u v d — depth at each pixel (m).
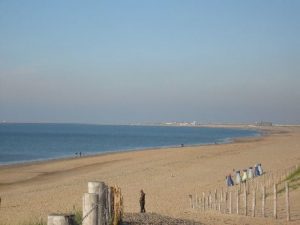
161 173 53.06
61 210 29.98
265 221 20.28
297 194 28.28
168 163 65.44
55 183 48.16
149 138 178.00
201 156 75.94
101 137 182.38
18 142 135.88
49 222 6.84
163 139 169.12
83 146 123.56
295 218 21.17
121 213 13.64
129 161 71.69
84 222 9.66
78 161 74.50
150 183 44.16
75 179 50.88
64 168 64.25
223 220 20.41
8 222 23.42
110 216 12.10
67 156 88.25
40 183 49.06
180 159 71.56
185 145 123.69
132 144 135.00
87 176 53.38
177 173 52.31
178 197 34.50
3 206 32.56
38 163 72.38
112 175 53.19
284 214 22.41
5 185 48.06
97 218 9.73
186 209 27.66
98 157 81.81
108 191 11.72
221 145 109.88
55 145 125.94
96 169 61.75
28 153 97.12
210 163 62.97
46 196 37.97
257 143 116.19
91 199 9.71
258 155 74.00
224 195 29.06
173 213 24.91
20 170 62.28
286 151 81.56
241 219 20.88
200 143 137.50
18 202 34.78
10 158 84.12
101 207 10.34
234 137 181.38
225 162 63.66
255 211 23.44
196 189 38.47
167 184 42.84
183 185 41.62
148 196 35.69
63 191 40.91
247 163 60.81
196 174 50.41
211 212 24.52
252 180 39.69
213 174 49.72
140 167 61.47
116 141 152.88
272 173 43.84
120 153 90.94
